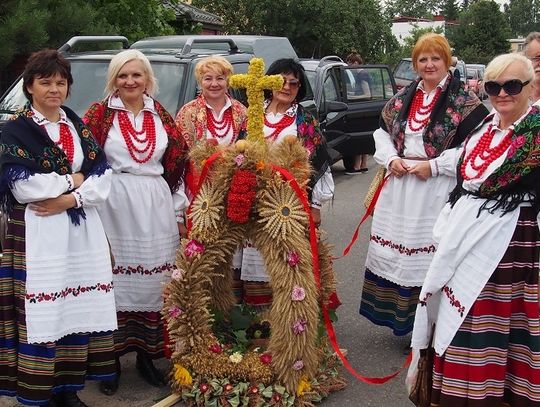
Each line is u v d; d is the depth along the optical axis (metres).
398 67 19.84
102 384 4.16
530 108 3.20
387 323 4.77
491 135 3.33
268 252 3.78
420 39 4.43
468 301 3.18
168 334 4.01
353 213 9.10
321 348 4.14
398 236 4.51
